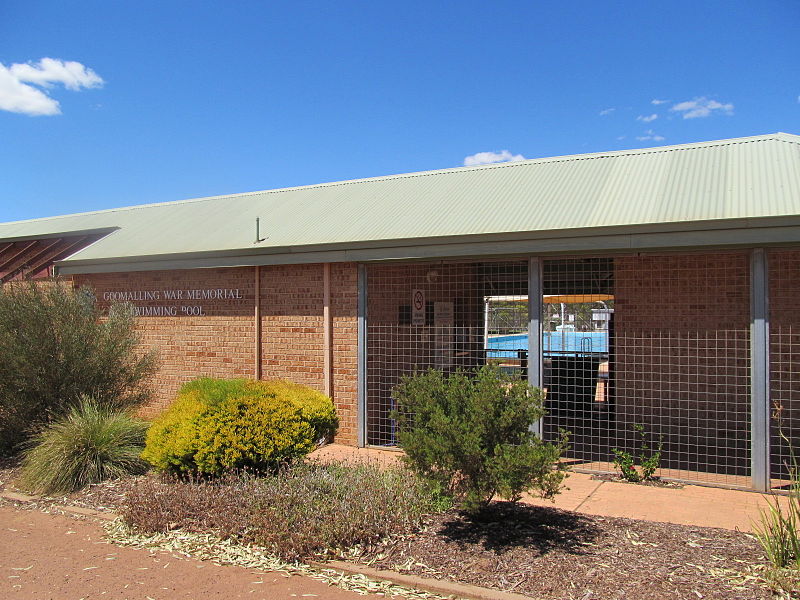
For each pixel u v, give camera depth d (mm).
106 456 7949
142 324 12281
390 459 8961
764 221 7074
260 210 13133
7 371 8914
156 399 12094
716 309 9328
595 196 9195
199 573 5125
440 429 5375
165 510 6230
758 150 9336
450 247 8961
